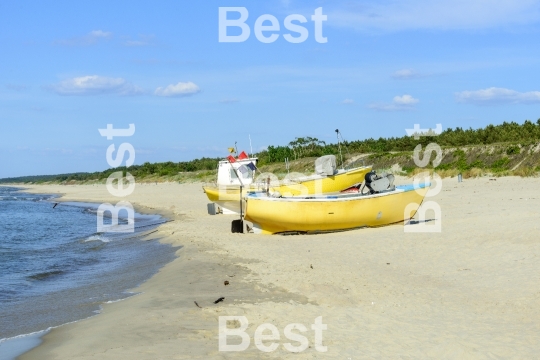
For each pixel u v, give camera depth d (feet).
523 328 29.12
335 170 96.73
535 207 76.07
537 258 44.57
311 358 25.31
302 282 41.68
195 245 65.51
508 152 180.55
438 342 27.07
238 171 107.24
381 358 25.13
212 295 38.96
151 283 46.52
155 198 182.09
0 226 119.34
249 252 57.26
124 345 27.89
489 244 51.72
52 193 350.43
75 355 26.66
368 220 71.56
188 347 27.20
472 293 37.04
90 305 40.16
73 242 87.35
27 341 31.09
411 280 41.55
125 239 84.74
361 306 35.01
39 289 49.52
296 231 71.31
